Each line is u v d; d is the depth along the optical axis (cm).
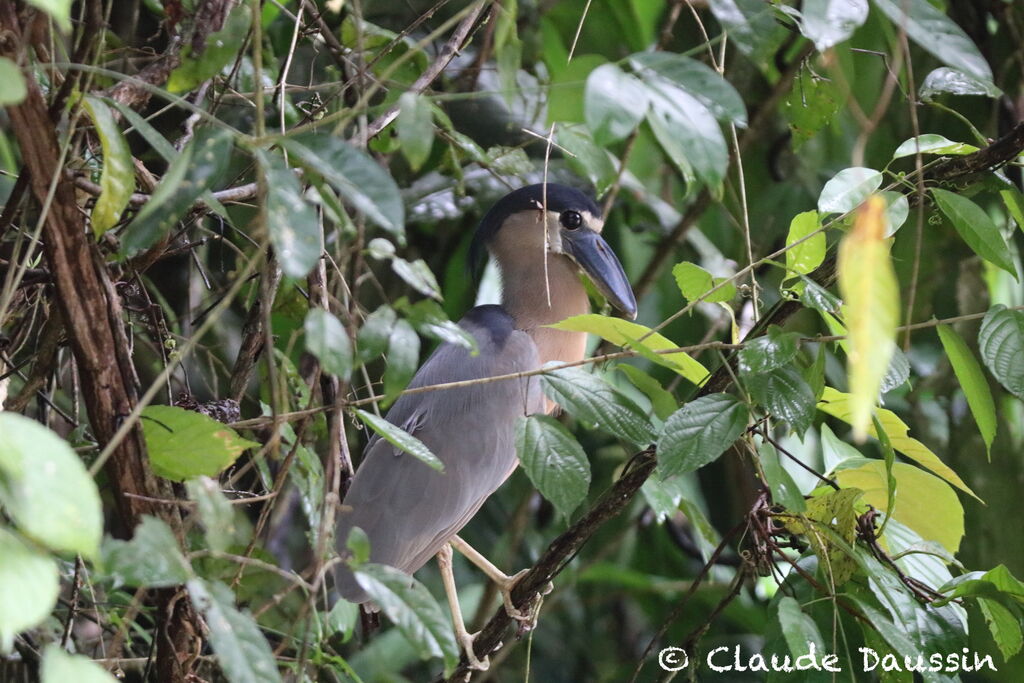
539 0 768
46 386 501
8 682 531
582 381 411
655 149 821
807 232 442
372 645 765
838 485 461
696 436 390
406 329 329
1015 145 438
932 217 473
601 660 949
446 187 750
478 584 911
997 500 723
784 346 386
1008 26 714
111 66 626
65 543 239
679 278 470
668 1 768
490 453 655
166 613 377
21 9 354
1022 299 822
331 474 356
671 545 941
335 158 304
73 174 363
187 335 663
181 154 301
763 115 768
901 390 786
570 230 727
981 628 493
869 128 441
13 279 407
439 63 500
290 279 362
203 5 418
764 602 902
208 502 320
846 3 361
